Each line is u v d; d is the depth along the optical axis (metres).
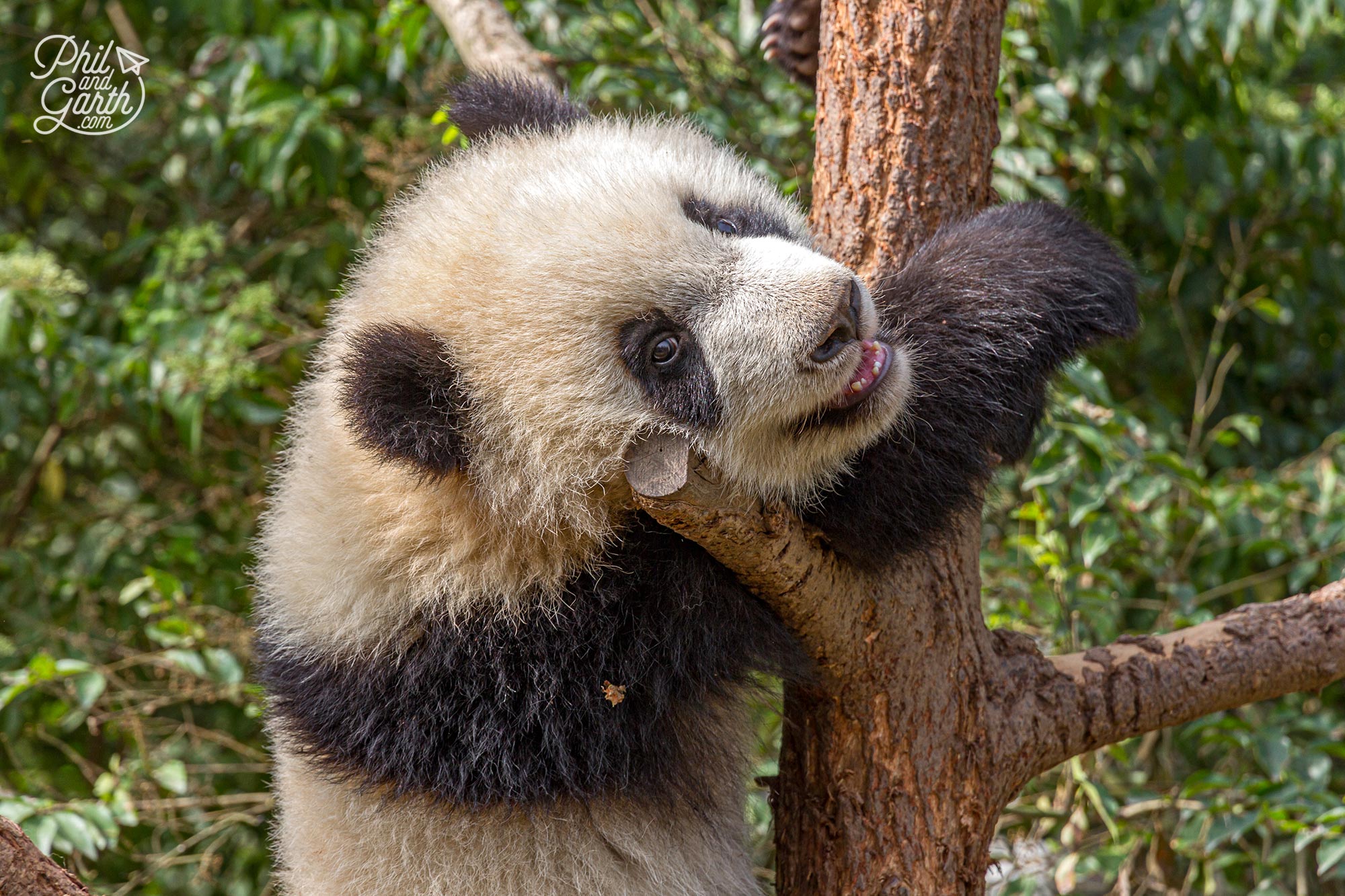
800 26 5.12
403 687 3.73
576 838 3.91
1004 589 6.14
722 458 3.67
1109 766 6.81
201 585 7.57
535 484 3.69
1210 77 7.42
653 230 3.72
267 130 7.19
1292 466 7.10
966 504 3.93
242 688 6.44
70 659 6.66
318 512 3.92
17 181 8.40
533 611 3.74
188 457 8.01
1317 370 8.15
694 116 6.15
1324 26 7.80
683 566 3.74
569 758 3.73
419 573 3.73
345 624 3.79
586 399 3.68
